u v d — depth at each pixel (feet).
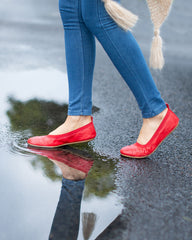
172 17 25.02
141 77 5.29
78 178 4.92
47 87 10.28
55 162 5.45
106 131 7.09
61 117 7.79
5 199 4.25
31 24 23.49
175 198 4.49
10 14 28.02
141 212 4.12
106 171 5.22
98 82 11.62
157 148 6.24
